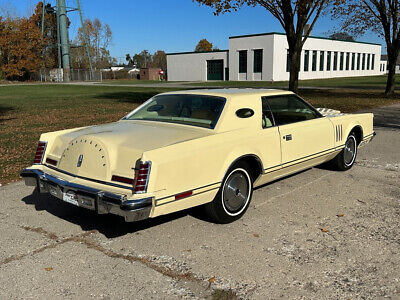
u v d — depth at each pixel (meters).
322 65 59.31
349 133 6.32
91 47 91.12
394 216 4.57
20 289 3.15
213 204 4.21
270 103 4.94
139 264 3.53
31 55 66.06
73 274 3.37
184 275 3.33
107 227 4.38
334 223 4.39
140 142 3.85
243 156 4.32
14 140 9.99
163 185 3.57
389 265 3.44
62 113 16.33
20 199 5.39
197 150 3.86
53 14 75.00
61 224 4.48
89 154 3.92
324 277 3.27
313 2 17.30
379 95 22.97
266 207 4.92
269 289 3.10
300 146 5.21
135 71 94.06
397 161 7.29
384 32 21.89
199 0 16.58
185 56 62.84
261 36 51.72
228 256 3.65
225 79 58.44
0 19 63.69
